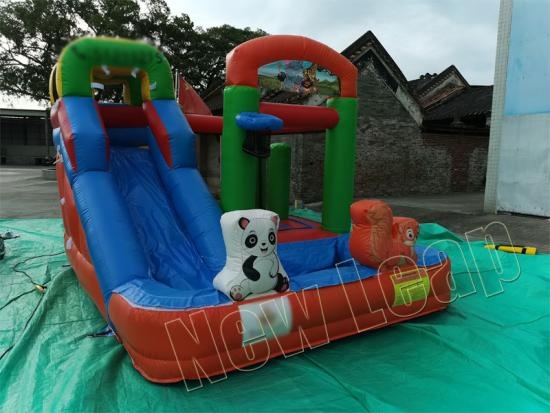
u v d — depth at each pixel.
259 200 4.50
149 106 4.41
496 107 9.59
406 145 14.47
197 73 21.94
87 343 3.55
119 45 3.92
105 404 2.78
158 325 2.85
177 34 20.36
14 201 12.25
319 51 4.62
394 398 2.86
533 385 2.96
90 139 3.74
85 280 4.04
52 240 7.16
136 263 3.33
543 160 8.80
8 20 18.80
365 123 13.70
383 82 13.75
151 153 4.49
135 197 4.17
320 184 12.75
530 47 8.84
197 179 4.25
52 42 19.33
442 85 19.55
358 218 3.79
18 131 40.53
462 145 15.49
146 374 2.98
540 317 4.14
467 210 10.40
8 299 4.58
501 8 9.37
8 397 2.87
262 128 3.97
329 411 2.73
